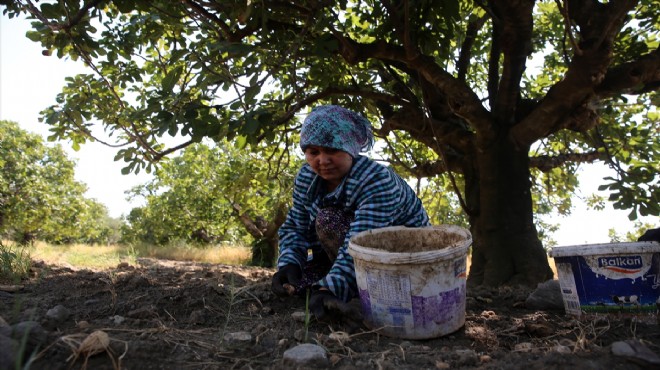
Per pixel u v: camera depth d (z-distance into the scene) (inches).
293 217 120.0
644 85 205.2
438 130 235.8
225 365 74.9
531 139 213.6
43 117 200.7
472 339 93.4
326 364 73.8
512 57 204.5
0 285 126.0
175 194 705.6
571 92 187.6
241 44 133.1
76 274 145.6
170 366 72.1
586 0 186.1
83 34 165.3
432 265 89.1
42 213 685.9
